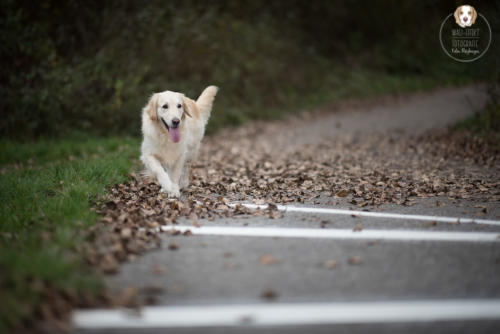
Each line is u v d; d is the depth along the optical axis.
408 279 4.51
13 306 3.70
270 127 22.52
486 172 10.36
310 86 31.23
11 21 14.63
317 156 13.99
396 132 18.92
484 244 5.51
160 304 4.08
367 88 33.78
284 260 5.08
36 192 7.89
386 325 3.66
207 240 5.82
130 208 7.13
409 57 39.59
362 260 5.05
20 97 14.16
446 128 17.97
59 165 9.78
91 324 3.74
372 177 10.19
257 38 29.12
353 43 39.38
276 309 3.96
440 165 11.46
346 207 7.55
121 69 17.30
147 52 18.89
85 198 7.29
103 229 6.00
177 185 8.48
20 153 12.22
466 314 3.79
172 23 21.03
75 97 15.38
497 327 3.58
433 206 7.51
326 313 3.87
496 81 15.09
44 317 3.75
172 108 8.20
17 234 5.80
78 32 17.30
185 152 8.71
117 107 15.99
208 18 24.00
